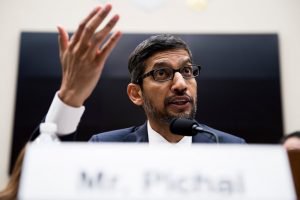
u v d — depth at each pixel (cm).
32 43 193
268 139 183
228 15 198
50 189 36
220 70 190
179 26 196
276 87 188
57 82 189
